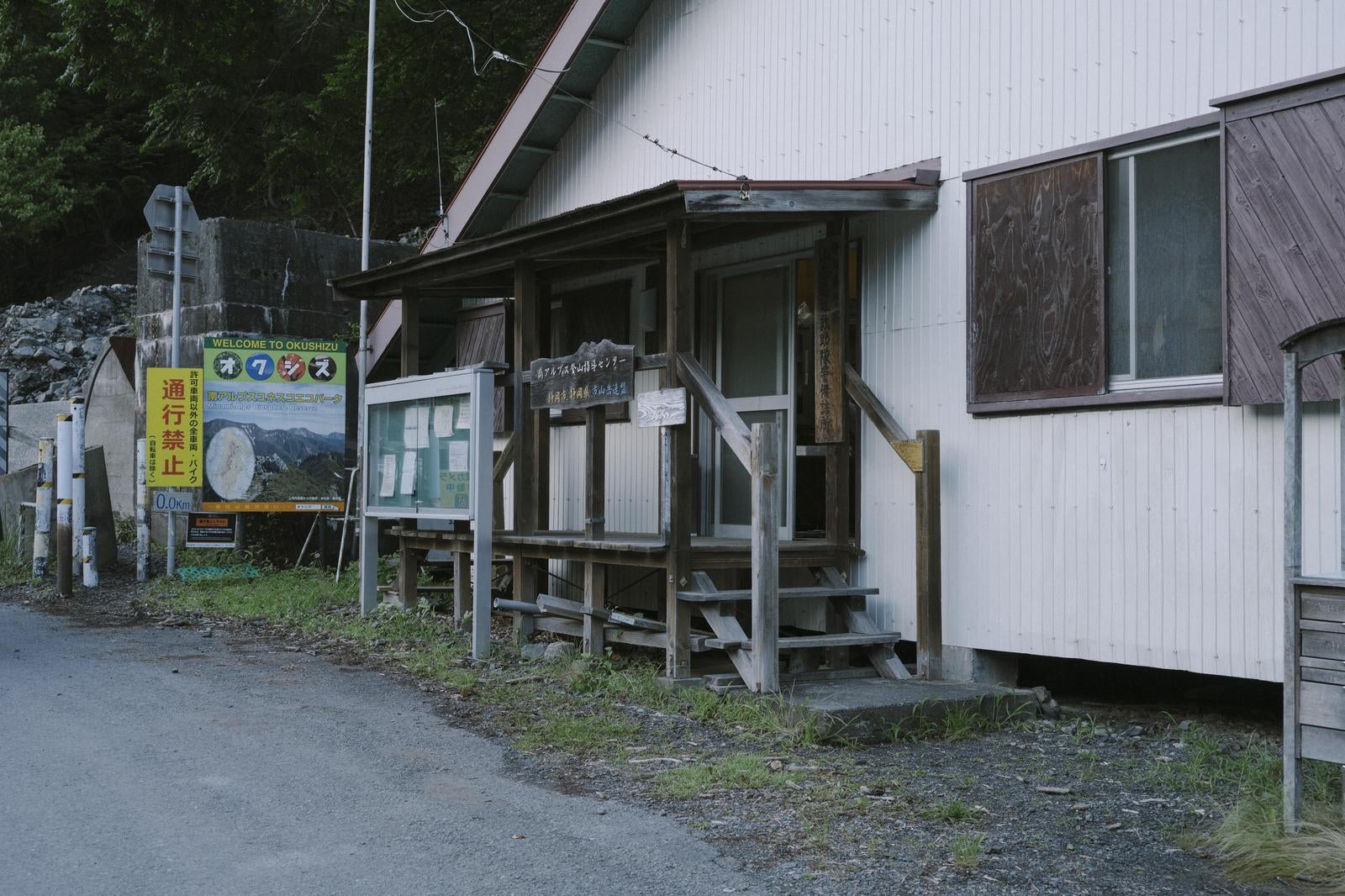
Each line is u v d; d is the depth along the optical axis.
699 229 9.23
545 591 11.07
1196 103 6.57
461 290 11.20
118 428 18.05
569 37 10.27
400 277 10.46
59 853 4.48
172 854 4.48
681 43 9.89
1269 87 6.05
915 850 4.58
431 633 9.46
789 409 9.03
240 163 23.31
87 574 12.82
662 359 7.71
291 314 14.84
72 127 40.75
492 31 20.56
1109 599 6.91
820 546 8.16
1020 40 7.45
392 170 23.81
